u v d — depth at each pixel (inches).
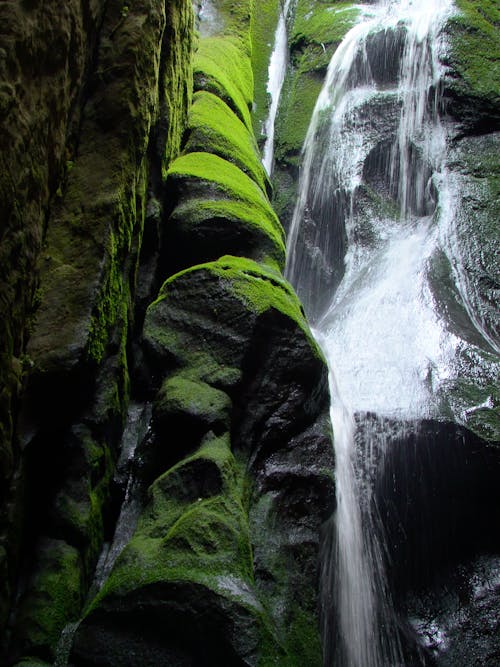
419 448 192.4
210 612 118.2
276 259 210.4
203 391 161.8
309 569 152.9
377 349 222.8
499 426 193.5
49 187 145.3
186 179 215.2
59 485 147.6
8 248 121.6
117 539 156.0
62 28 136.1
